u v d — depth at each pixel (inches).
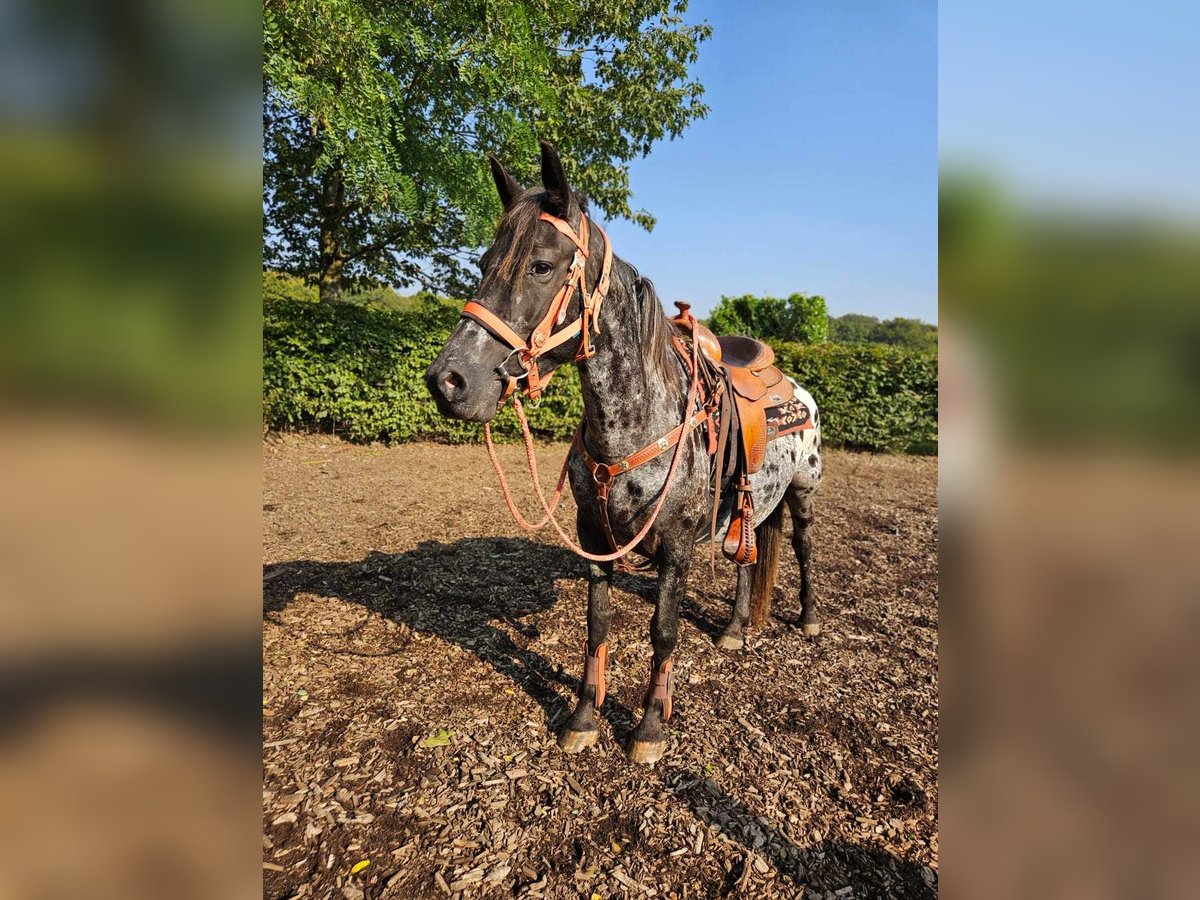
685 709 103.0
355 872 69.2
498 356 65.9
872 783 87.0
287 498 221.0
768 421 107.0
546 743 92.7
